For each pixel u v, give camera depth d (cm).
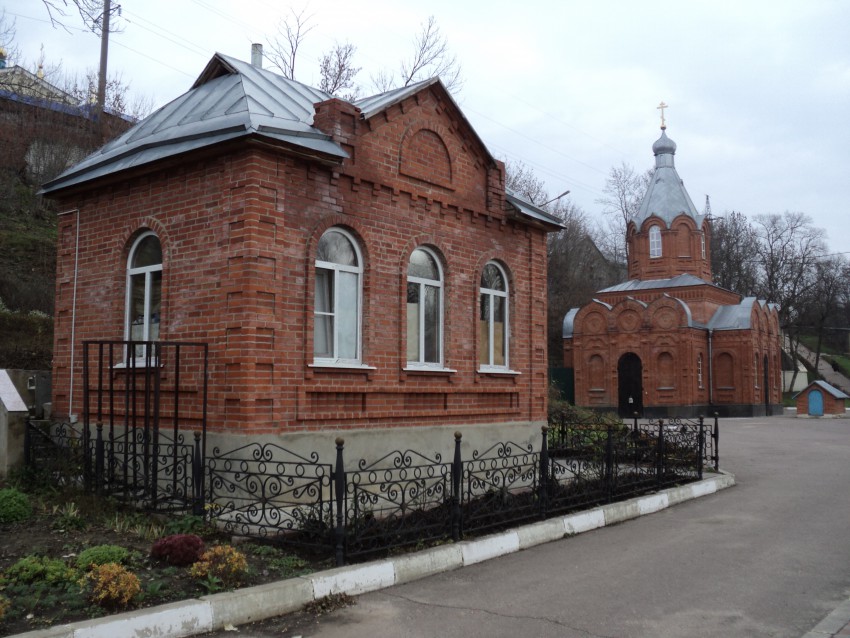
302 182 988
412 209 1159
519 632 589
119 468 1030
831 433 2778
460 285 1244
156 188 1045
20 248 2280
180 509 858
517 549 872
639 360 3900
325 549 761
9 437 1046
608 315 3978
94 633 518
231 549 665
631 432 1523
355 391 1035
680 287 4094
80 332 1145
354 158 1058
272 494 867
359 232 1063
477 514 895
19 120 2638
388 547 762
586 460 1180
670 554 857
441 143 1223
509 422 1334
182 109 1184
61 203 1193
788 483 1465
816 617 632
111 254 1105
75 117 2747
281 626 600
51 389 1262
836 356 7600
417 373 1141
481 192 1300
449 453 1190
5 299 1995
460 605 658
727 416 3956
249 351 905
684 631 594
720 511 1152
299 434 952
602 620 620
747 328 3938
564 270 5119
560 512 1028
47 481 997
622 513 1075
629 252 4506
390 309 1108
